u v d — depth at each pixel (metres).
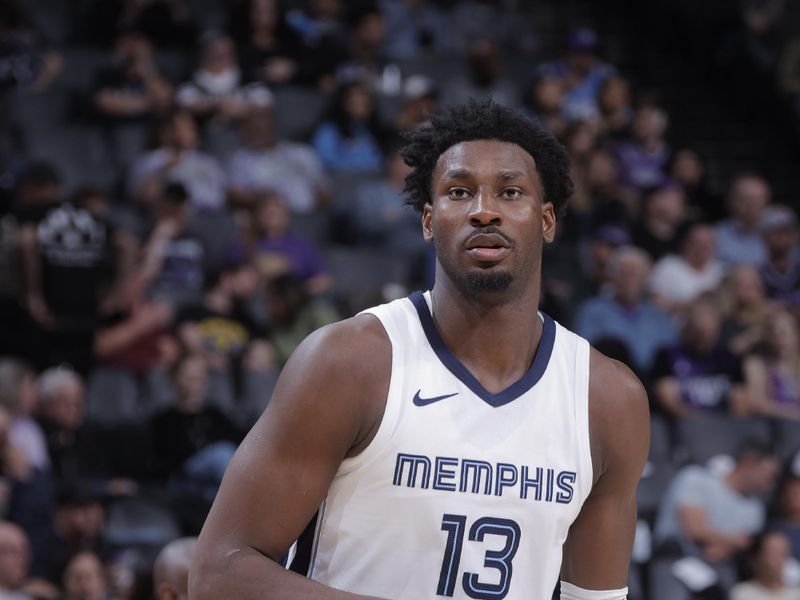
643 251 23.19
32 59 24.62
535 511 5.62
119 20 26.56
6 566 13.71
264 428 5.50
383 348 5.70
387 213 22.69
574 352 5.98
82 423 16.92
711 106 30.83
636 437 5.98
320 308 19.39
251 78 24.97
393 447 5.56
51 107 24.12
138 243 20.52
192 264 20.44
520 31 30.72
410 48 28.47
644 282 21.38
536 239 5.77
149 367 18.72
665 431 19.50
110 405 18.09
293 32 26.70
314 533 5.68
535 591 5.64
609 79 27.36
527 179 5.77
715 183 29.25
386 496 5.55
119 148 23.45
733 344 21.36
